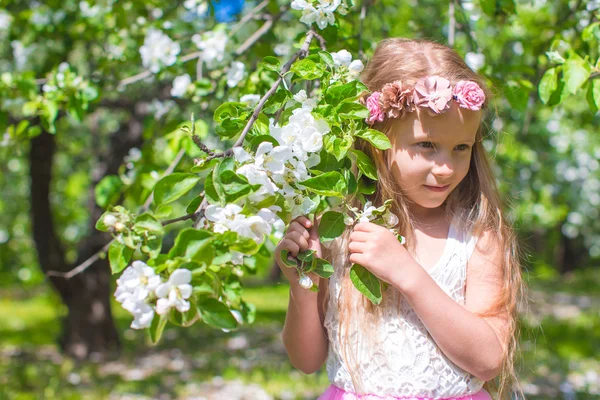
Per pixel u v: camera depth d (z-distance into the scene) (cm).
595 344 752
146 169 279
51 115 280
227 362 682
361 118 148
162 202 131
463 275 169
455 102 152
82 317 716
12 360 684
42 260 697
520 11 422
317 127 145
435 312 150
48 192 686
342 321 170
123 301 115
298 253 151
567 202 1020
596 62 223
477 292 168
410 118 155
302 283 145
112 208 130
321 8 180
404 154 157
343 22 259
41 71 386
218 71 268
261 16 284
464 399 163
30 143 664
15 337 852
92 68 411
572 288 1515
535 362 636
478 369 155
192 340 823
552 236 1884
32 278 1275
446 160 154
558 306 1151
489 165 182
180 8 432
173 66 289
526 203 733
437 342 154
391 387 162
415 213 176
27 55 409
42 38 403
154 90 501
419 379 161
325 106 148
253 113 143
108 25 366
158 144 382
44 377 607
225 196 128
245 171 131
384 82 173
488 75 260
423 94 151
